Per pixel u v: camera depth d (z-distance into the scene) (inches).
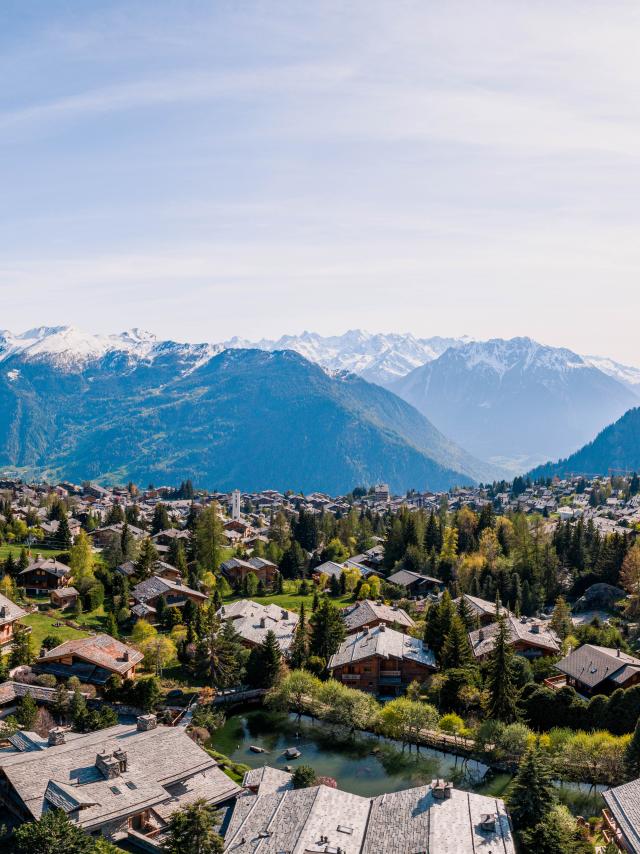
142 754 2623.0
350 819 2375.7
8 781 2439.7
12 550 6865.2
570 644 4653.1
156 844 2276.1
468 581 6368.1
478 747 3299.7
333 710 3661.4
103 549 7130.9
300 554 7362.2
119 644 4084.6
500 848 2148.1
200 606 5423.2
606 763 3009.4
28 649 3978.8
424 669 4222.4
